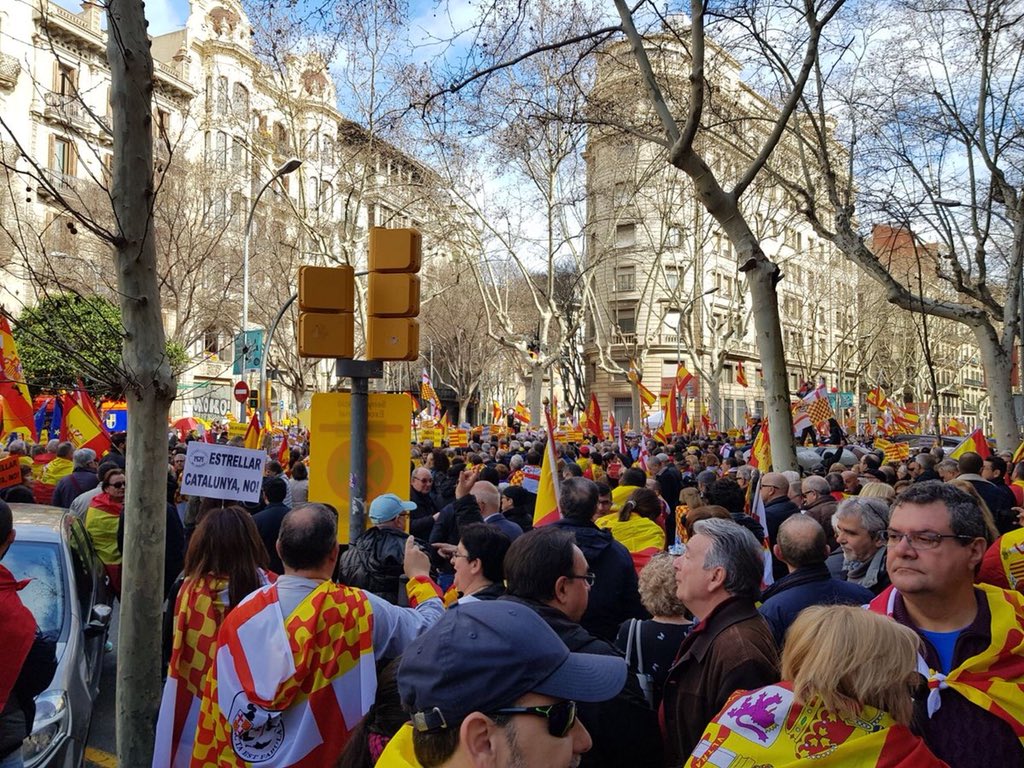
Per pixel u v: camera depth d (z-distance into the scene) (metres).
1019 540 3.45
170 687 3.47
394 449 6.97
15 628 3.22
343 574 4.91
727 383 55.44
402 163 26.73
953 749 2.30
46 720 4.18
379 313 6.64
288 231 33.94
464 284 45.75
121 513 7.31
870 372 60.31
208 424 26.62
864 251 13.43
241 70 38.69
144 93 4.28
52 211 21.34
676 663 2.97
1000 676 2.36
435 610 3.54
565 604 2.99
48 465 10.62
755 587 2.98
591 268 31.80
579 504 4.63
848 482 9.45
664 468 10.87
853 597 3.60
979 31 14.65
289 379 39.41
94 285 19.75
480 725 1.52
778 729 1.97
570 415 32.69
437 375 57.81
